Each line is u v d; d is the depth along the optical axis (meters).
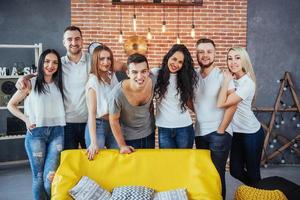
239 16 6.22
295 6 6.29
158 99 3.54
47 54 3.46
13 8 6.27
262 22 6.29
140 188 3.09
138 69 3.11
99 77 3.53
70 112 3.74
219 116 3.57
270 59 6.36
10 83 6.02
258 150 3.98
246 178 4.09
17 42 6.31
